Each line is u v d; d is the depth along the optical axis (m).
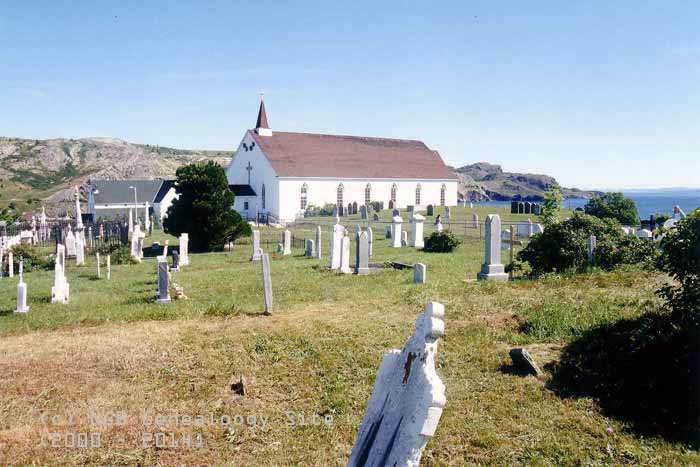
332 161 75.00
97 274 24.52
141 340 11.31
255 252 29.55
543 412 7.68
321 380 9.19
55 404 8.45
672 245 9.21
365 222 55.28
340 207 70.56
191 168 36.12
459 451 6.84
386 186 77.56
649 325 9.48
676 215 31.38
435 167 85.62
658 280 14.00
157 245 37.62
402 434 3.64
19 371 9.75
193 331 11.98
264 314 13.74
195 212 36.06
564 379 8.59
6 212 41.59
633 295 12.45
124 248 34.22
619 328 9.89
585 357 9.14
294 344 10.87
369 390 8.78
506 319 11.62
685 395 7.51
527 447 6.84
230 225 36.56
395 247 34.38
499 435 7.16
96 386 9.10
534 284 14.84
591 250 17.00
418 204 81.69
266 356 10.28
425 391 3.57
